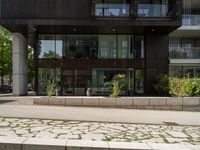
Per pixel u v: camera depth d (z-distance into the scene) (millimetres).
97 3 24406
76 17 24328
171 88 18781
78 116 12438
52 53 27562
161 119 12453
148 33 27484
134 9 23969
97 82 27219
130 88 27266
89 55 27625
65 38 27688
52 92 18734
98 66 27359
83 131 9398
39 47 27531
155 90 27062
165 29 25750
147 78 27328
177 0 24219
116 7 24469
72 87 27125
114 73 27391
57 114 12773
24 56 29188
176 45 34062
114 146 7332
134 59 27547
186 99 15648
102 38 27797
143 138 8680
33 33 27891
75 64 27297
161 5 24531
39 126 10023
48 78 27172
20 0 24078
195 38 34156
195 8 32938
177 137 8977
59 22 24219
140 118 12508
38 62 27297
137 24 24297
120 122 11375
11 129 9375
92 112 13750
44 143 7320
